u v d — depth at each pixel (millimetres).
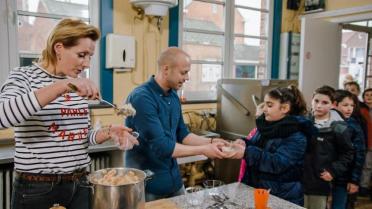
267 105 1671
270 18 4066
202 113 3494
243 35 3930
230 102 3246
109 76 2957
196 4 3525
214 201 1328
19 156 1172
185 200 1344
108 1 2887
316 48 3955
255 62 4078
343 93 2637
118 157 2533
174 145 1575
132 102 1636
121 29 2979
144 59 3137
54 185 1203
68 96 1235
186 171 3156
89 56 1218
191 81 3582
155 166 1702
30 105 957
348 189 2426
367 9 3686
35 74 1184
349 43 5242
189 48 3535
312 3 4137
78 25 1157
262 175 1580
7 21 2510
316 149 2197
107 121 2918
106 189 977
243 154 1542
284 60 4137
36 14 2646
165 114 1719
